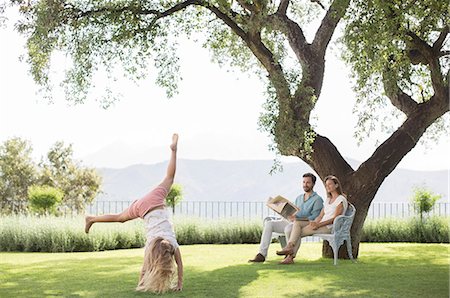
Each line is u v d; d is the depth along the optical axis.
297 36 11.20
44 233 13.28
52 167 34.72
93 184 35.16
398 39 9.74
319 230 9.86
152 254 6.98
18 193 33.81
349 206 10.31
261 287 7.36
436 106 10.97
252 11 10.61
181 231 15.23
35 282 7.92
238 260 10.47
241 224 15.82
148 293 6.95
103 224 14.08
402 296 6.81
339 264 9.78
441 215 16.14
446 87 10.89
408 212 16.55
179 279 7.14
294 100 10.47
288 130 10.30
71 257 11.33
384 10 9.52
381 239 15.91
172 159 7.48
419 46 10.79
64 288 7.40
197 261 10.28
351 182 10.88
